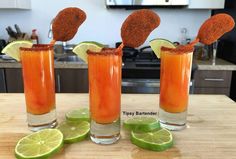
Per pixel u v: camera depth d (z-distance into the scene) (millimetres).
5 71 710
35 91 227
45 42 867
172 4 729
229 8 752
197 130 243
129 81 681
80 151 205
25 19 853
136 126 230
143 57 771
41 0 837
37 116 235
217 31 207
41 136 213
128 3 733
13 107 303
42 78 226
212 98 340
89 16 857
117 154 201
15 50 227
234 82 723
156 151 205
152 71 671
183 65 224
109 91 205
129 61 728
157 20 194
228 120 268
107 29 870
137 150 208
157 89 685
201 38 215
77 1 842
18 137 228
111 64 199
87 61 208
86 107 298
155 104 317
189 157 197
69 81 717
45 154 188
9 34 820
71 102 321
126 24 194
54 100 246
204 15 853
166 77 233
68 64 698
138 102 323
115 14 854
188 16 854
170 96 235
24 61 219
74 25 216
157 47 238
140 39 197
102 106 208
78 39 872
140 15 192
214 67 700
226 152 204
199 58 795
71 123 247
